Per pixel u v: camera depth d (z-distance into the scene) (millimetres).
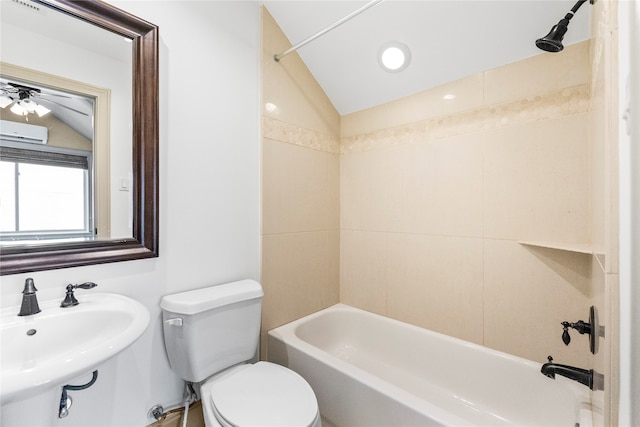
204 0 1400
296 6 1610
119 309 993
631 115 391
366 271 2029
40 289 969
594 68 1013
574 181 1290
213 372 1258
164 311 1228
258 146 1641
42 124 988
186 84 1335
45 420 797
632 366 401
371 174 1994
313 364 1433
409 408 1087
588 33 1242
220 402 1062
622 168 417
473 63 1529
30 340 855
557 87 1329
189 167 1351
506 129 1466
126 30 1140
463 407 1481
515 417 1365
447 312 1671
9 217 926
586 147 1264
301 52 1834
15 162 941
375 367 1831
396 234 1879
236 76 1529
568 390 1212
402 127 1841
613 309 469
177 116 1307
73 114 1044
